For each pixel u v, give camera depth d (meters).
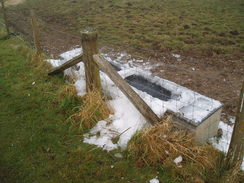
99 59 3.70
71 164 3.18
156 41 8.87
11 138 3.65
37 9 13.88
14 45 7.54
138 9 13.05
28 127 3.84
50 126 3.82
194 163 3.03
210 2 13.59
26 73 5.46
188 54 7.87
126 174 3.02
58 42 9.02
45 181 2.96
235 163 2.86
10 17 12.11
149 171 3.04
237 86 6.07
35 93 4.68
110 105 3.94
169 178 2.95
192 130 3.33
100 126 3.69
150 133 3.19
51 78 5.11
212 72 6.77
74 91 4.33
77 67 5.11
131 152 3.21
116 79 3.53
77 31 10.16
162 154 3.12
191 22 10.72
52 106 4.27
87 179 2.97
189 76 6.60
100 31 10.05
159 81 4.35
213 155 3.16
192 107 3.60
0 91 4.84
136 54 7.95
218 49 8.09
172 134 3.24
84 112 3.81
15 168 3.15
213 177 2.95
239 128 2.64
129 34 9.62
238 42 8.60
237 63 7.24
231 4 12.98
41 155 3.33
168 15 11.86
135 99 3.37
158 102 3.74
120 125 3.64
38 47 5.92
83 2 14.97
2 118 4.08
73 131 3.71
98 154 3.30
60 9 13.75
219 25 10.19
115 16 12.06
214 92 5.85
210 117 3.51
